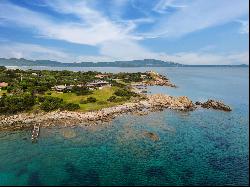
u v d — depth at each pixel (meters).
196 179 47.81
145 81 186.25
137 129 74.81
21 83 117.62
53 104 89.69
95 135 69.62
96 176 48.66
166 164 53.47
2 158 55.56
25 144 63.22
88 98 100.69
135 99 110.00
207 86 181.38
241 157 56.47
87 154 57.97
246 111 99.06
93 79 158.62
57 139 66.62
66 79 151.12
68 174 49.19
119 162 54.25
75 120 81.50
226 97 131.88
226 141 65.81
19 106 86.06
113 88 126.19
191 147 62.00
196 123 81.62
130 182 46.78
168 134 70.88
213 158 56.12
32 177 47.94
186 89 163.50
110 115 88.00
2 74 146.62
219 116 90.81
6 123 77.88
